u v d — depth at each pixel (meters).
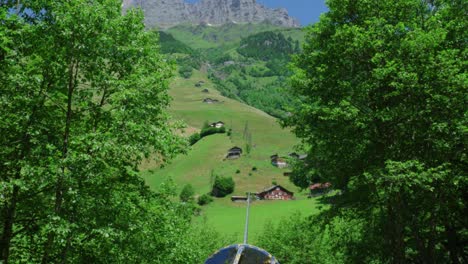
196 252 30.59
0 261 15.99
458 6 23.42
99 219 16.47
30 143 16.55
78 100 17.67
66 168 15.80
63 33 15.45
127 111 16.38
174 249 23.59
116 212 16.95
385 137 22.91
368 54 22.75
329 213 25.08
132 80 17.16
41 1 16.27
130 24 17.80
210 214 110.69
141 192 19.20
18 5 16.80
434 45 20.61
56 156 15.66
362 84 22.20
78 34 16.02
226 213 110.19
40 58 15.76
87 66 17.20
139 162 18.48
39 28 16.09
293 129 25.53
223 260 13.30
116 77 18.09
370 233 26.55
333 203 24.97
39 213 17.17
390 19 23.31
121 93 16.17
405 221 23.11
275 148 191.62
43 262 16.36
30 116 16.44
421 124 21.80
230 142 192.75
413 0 22.53
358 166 23.78
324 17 25.02
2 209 16.75
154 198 20.41
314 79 24.50
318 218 25.94
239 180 146.62
